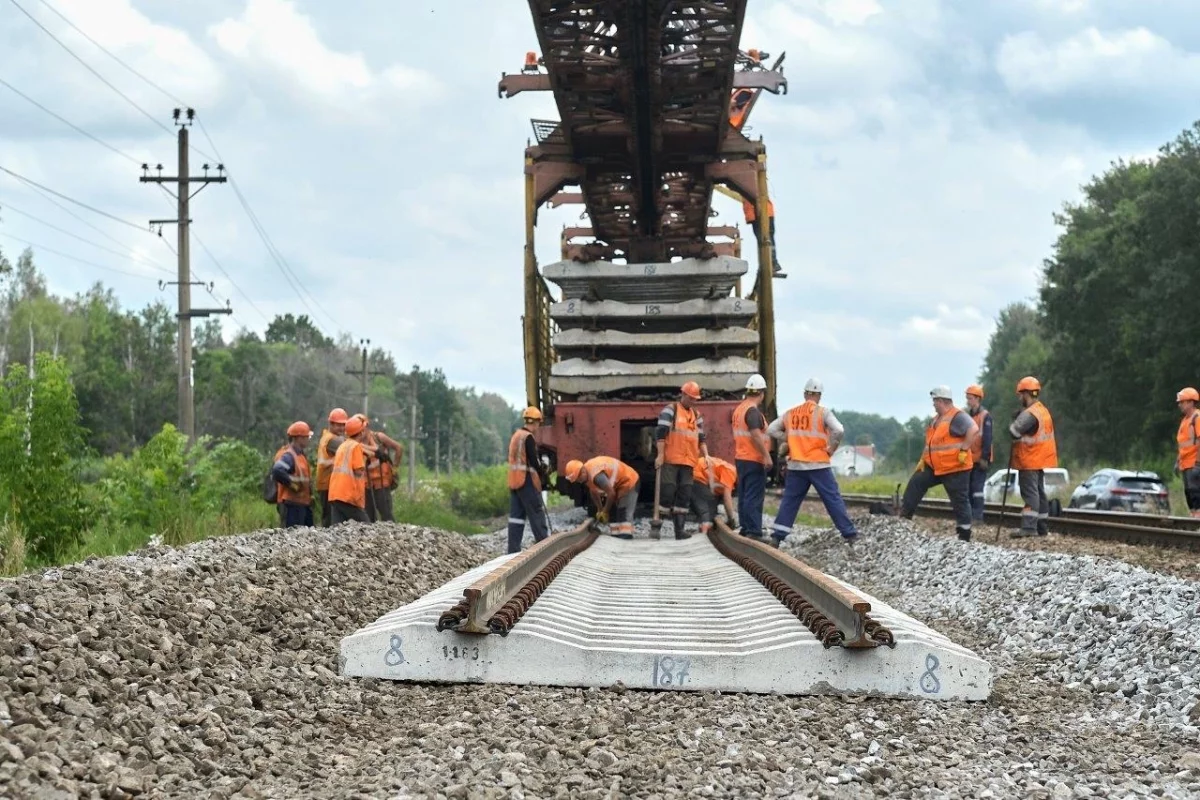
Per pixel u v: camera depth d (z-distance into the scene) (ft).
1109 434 181.27
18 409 49.70
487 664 23.71
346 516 47.14
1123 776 17.47
